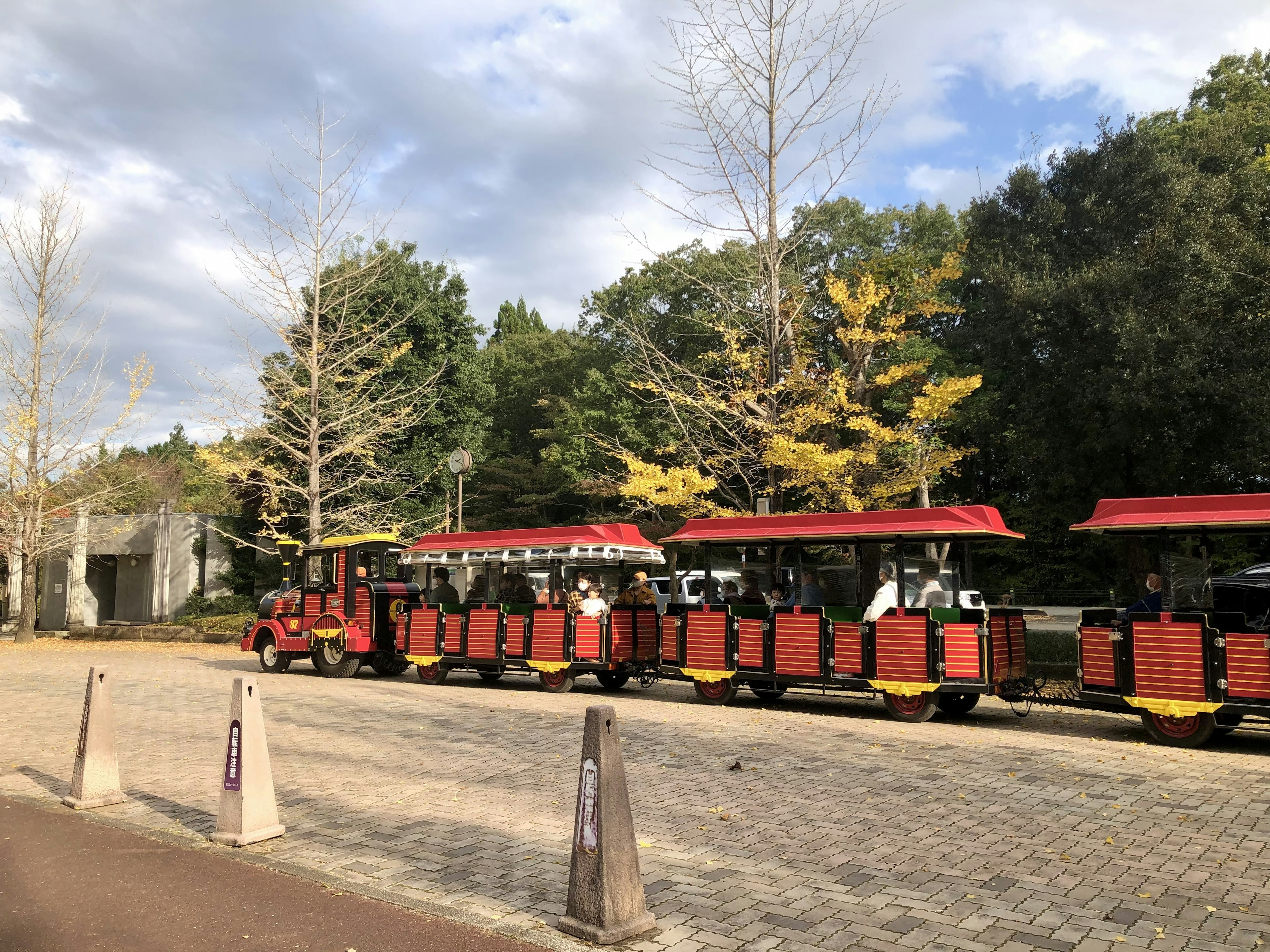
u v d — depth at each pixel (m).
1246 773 8.44
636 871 4.60
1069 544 34.03
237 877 5.36
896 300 17.64
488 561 16.42
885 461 19.42
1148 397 18.12
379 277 27.28
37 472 29.17
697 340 31.39
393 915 4.72
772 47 16.98
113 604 39.66
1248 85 30.55
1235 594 11.46
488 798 7.49
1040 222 21.95
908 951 4.34
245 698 6.27
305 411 25.83
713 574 15.55
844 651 12.14
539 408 48.62
